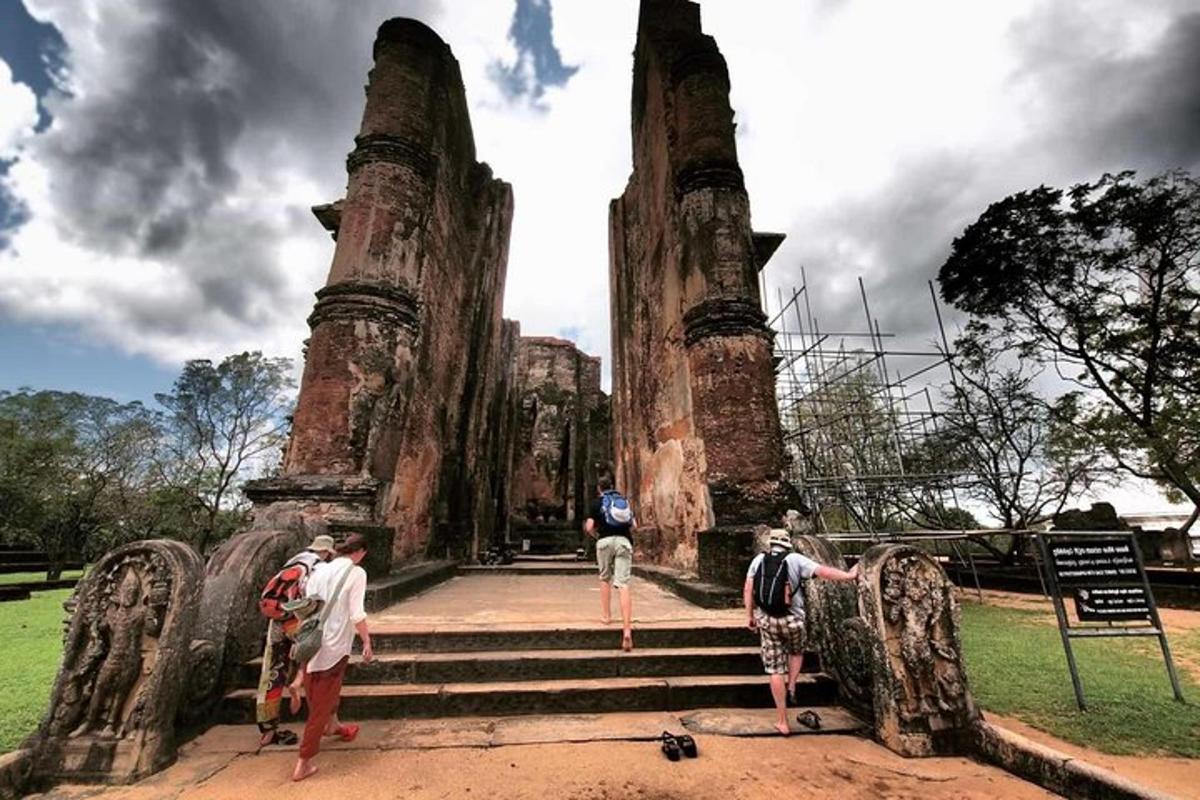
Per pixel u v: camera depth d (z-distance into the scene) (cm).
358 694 424
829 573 429
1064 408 1636
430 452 1061
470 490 1369
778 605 416
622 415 1388
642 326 1252
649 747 370
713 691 450
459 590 882
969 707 376
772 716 429
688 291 913
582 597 780
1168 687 502
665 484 1017
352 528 697
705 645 523
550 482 2686
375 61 984
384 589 646
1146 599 490
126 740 327
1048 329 1644
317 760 347
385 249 865
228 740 383
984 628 806
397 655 481
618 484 1402
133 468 2747
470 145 1391
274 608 361
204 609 436
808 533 646
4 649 659
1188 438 1286
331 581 354
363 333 813
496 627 521
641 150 1320
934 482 1358
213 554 489
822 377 1645
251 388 2997
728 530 718
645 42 1248
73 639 348
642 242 1287
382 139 913
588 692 439
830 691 461
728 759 352
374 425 789
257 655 476
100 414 2877
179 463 2852
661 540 1034
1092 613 483
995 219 1631
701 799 299
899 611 396
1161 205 1391
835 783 321
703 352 850
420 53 998
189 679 381
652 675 478
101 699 336
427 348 1019
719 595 654
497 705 429
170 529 2780
